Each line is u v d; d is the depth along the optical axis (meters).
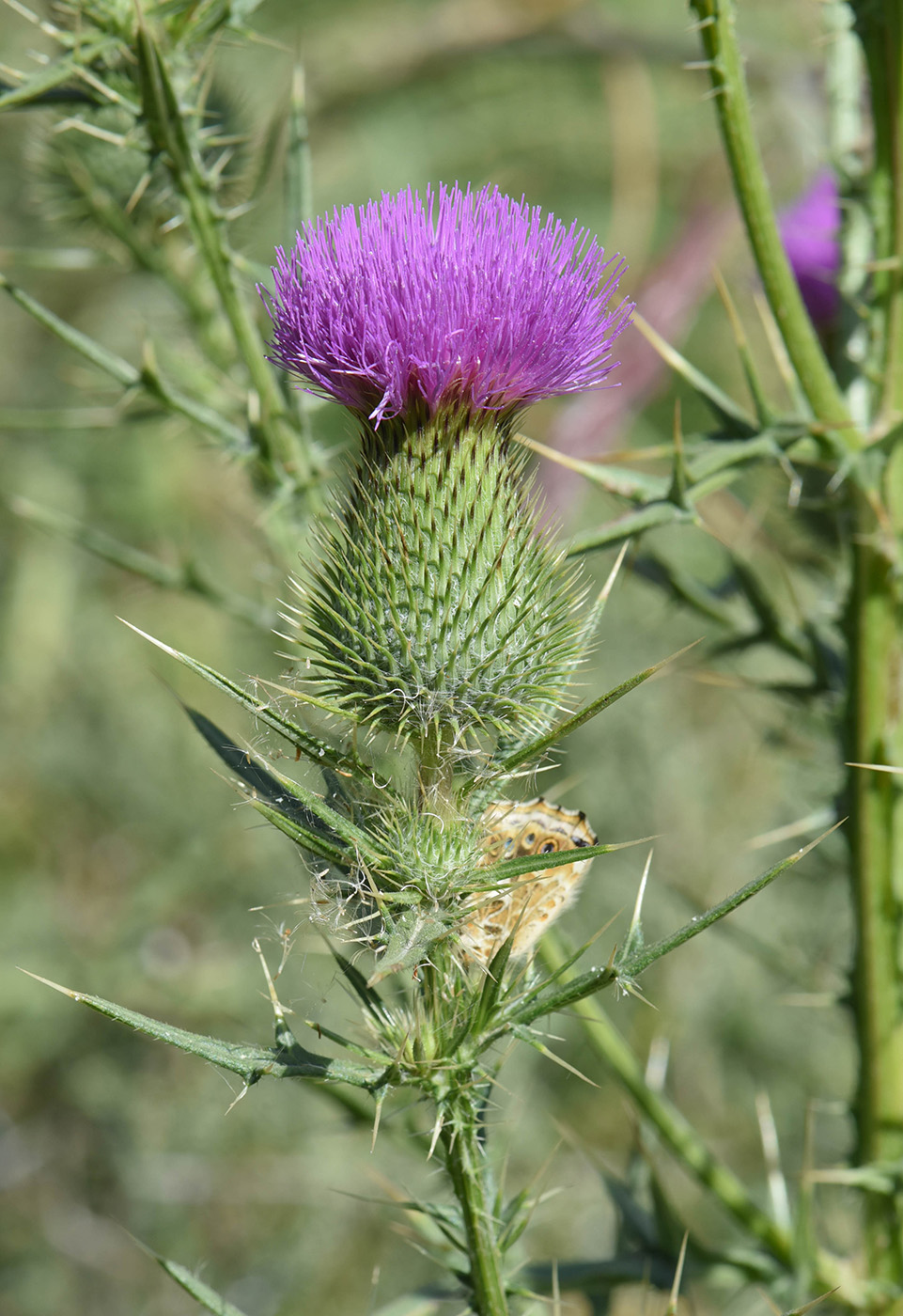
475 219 2.51
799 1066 6.23
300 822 2.38
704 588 3.84
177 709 7.81
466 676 2.45
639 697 6.81
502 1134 4.86
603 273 2.55
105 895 7.22
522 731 2.61
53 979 6.61
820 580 4.40
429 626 2.44
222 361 4.59
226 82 4.29
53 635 7.88
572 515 5.16
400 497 2.49
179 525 7.82
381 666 2.49
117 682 7.86
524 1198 2.55
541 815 2.55
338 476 2.91
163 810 7.40
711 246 5.70
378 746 2.61
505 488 2.55
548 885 2.51
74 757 7.52
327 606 2.56
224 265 3.63
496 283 2.44
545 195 9.04
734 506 5.01
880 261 3.27
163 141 3.47
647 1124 3.66
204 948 6.64
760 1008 6.21
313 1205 6.19
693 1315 3.39
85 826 7.44
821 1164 5.81
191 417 3.66
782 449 3.05
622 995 2.13
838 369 3.71
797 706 3.97
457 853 2.31
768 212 3.10
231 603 4.32
